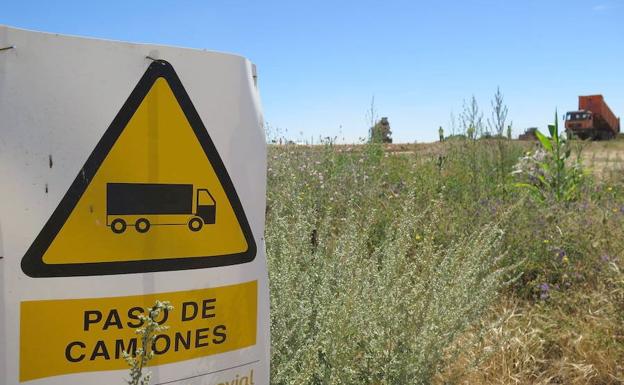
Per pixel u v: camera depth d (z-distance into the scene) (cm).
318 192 484
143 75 143
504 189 631
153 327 135
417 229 445
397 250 285
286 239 267
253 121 162
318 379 234
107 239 139
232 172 157
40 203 132
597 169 827
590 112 3466
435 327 246
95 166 138
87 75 137
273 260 255
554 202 573
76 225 136
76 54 136
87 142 137
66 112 135
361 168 595
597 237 474
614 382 318
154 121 145
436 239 426
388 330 246
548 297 410
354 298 232
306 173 520
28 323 132
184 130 149
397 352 243
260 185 164
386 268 271
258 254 164
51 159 133
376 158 713
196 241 151
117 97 140
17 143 130
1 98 128
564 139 720
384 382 235
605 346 341
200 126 151
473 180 648
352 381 236
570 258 458
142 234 143
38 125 132
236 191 158
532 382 316
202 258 152
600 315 378
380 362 244
